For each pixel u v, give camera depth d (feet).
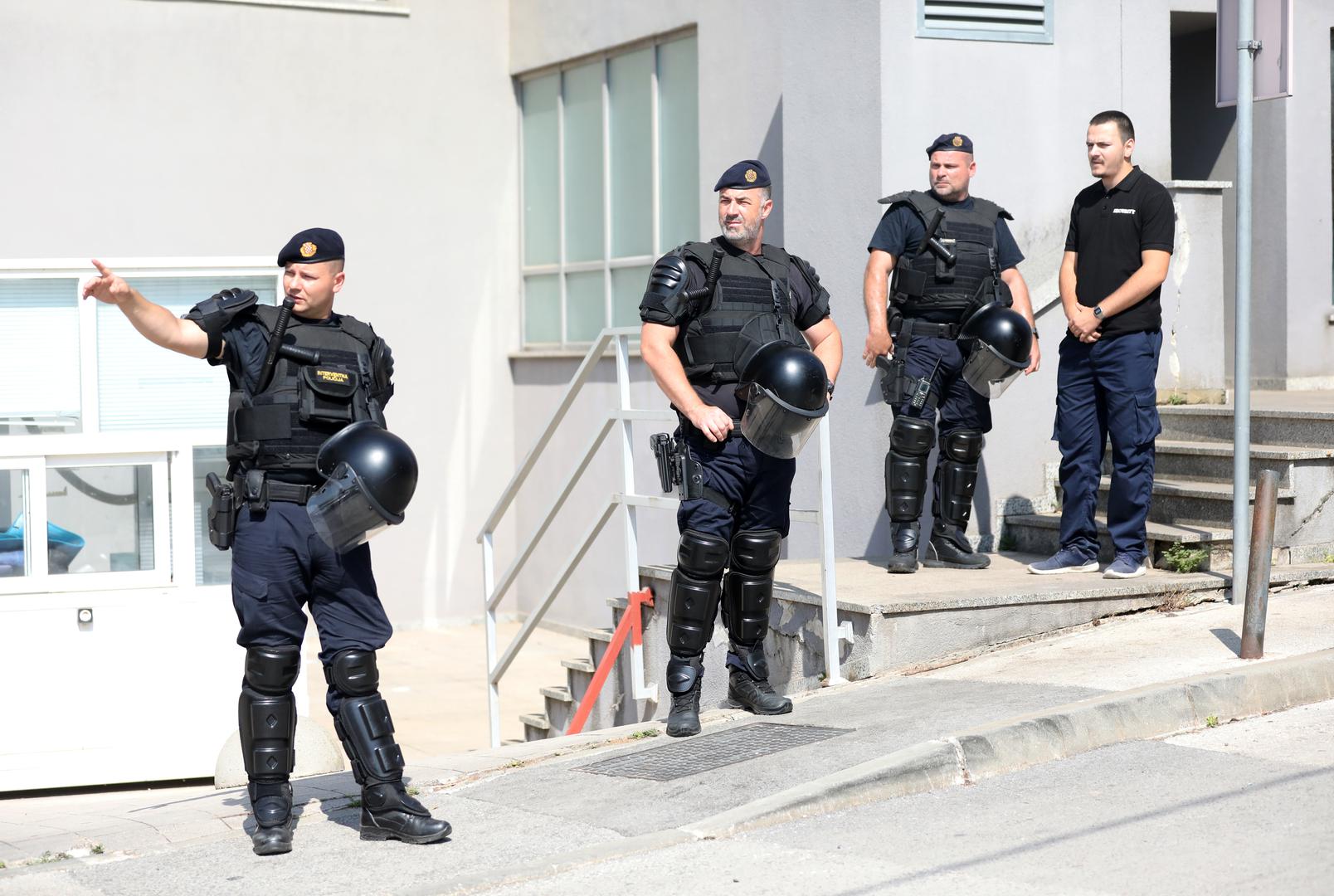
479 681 49.39
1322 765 20.70
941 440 31.94
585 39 56.24
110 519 32.30
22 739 31.30
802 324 25.11
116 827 22.38
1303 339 43.86
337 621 20.30
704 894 17.21
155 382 33.14
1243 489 27.66
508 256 60.85
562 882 18.03
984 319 29.50
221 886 18.62
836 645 27.63
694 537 24.43
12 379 32.37
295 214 57.00
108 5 54.03
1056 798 20.03
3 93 53.01
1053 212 37.73
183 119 55.26
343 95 57.57
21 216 53.36
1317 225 43.98
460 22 59.47
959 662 27.48
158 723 31.99
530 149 60.39
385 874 18.72
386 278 58.59
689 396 23.38
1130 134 29.53
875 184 36.65
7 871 19.90
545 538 59.16
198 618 32.22
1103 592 28.89
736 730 24.47
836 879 17.46
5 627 31.27
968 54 36.99
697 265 23.84
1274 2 25.55
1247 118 25.62
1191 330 36.94
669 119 53.16
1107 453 34.58
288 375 20.01
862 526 37.22
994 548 35.17
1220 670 24.22
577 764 23.71
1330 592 29.30
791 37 39.47
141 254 54.85
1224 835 18.07
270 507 19.95
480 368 60.39
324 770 28.81
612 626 34.76
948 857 17.97
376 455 19.21
